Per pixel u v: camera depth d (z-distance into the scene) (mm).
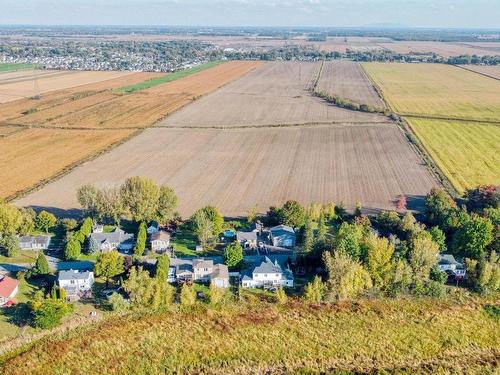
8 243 119625
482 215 133375
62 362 87062
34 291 105750
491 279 105875
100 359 88125
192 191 165125
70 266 113812
